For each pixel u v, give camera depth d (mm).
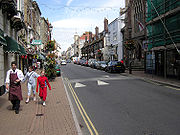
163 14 15578
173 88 10508
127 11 28312
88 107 7016
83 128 4879
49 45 17141
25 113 6191
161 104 6977
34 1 31500
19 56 18094
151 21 17891
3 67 10328
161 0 16047
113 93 9477
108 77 17078
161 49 15820
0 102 7879
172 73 15039
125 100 7844
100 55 46406
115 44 35531
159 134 4297
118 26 32906
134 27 25484
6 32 11812
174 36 13812
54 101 8008
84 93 9875
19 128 4758
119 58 32781
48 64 15914
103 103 7531
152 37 17531
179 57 13750
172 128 4633
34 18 31328
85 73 22531
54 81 15461
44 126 4898
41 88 7312
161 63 16938
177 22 13750
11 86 6277
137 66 24500
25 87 12391
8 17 12117
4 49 10406
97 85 12375
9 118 5633
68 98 8484
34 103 7719
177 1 13523
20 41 18156
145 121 5219
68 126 4887
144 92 9453
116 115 5891
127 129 4691
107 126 4969
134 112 6109
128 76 17703
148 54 19359
